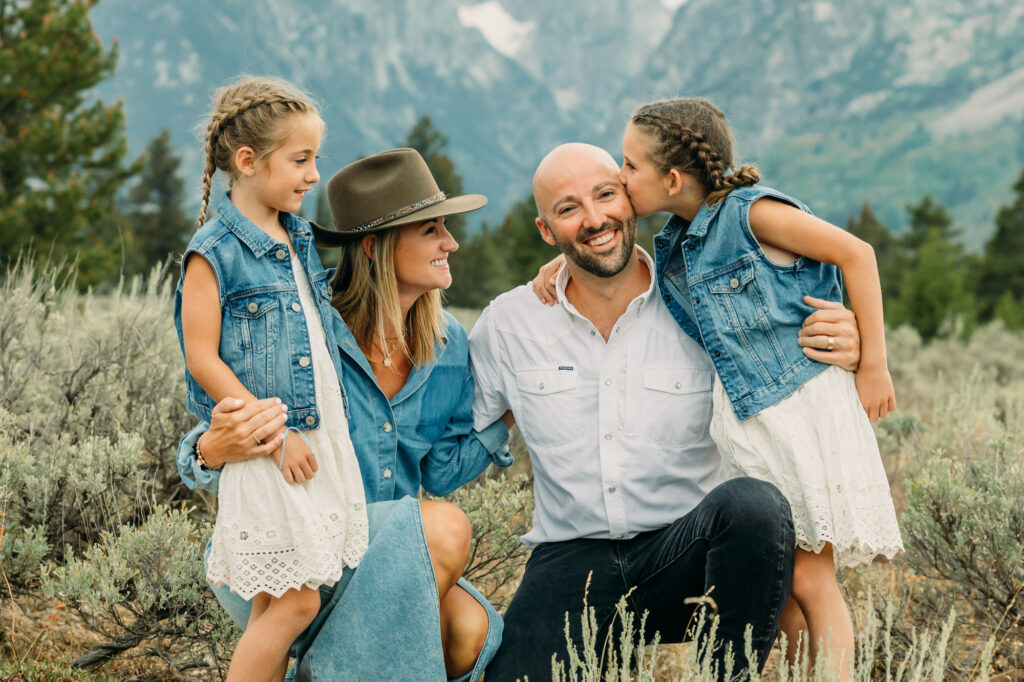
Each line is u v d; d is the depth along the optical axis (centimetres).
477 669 300
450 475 350
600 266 328
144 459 441
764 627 278
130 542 323
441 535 290
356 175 329
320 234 326
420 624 276
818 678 226
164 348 477
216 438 272
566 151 334
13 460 361
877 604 349
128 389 458
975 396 624
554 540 337
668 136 321
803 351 308
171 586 318
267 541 271
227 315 288
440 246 332
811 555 303
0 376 448
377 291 327
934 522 368
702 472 331
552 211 329
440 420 342
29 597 364
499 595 410
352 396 316
